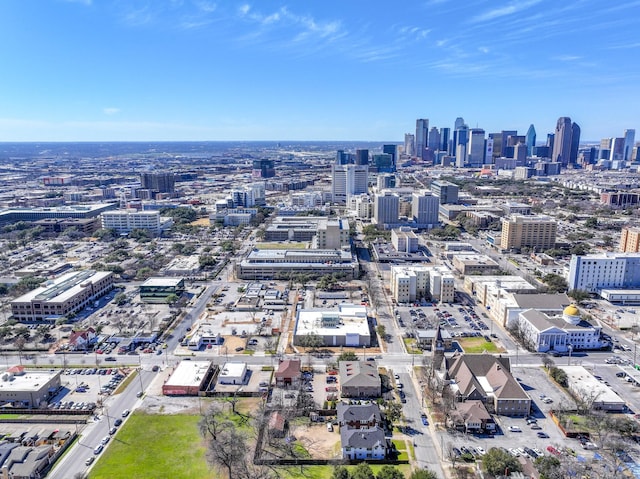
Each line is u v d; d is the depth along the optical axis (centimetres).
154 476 17838
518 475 17150
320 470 18338
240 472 17900
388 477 16838
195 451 19262
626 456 18825
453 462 18500
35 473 17762
